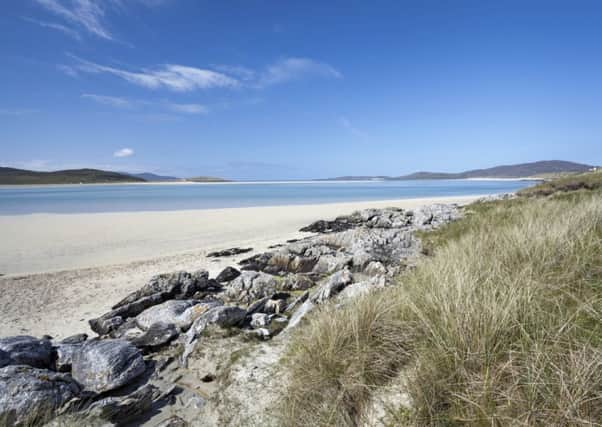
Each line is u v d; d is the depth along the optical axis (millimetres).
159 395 3174
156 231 16875
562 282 2850
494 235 5195
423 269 4082
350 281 5887
